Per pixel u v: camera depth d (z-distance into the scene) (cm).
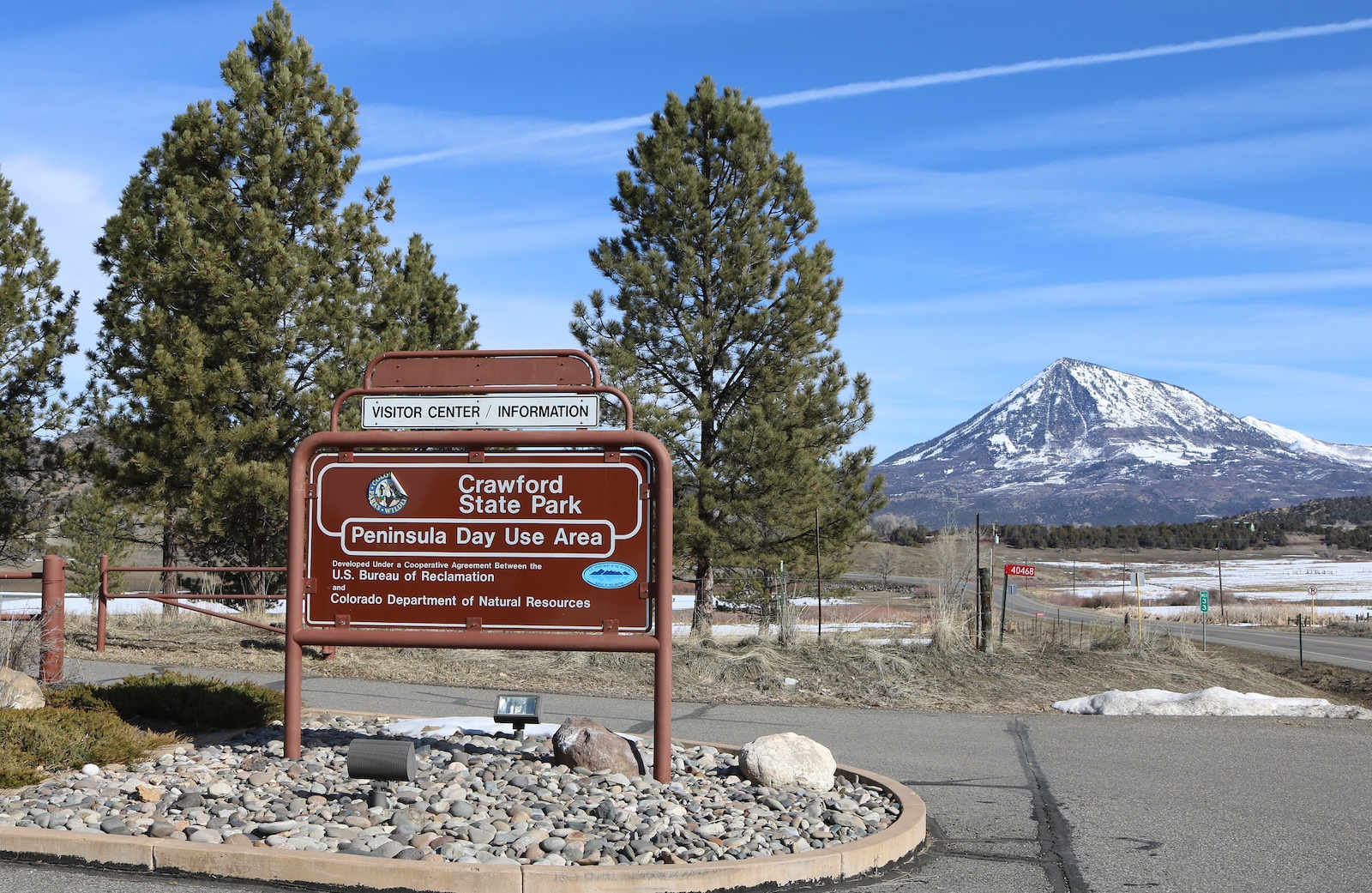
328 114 1912
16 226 2227
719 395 2030
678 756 789
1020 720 1095
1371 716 1125
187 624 1686
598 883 499
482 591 745
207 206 1744
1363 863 588
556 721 993
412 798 624
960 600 1599
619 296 2009
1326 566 11350
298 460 754
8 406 2195
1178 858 596
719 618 2528
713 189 2038
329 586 756
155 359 1678
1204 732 1022
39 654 1009
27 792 626
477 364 753
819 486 1923
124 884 510
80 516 2395
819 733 991
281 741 800
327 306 1778
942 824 669
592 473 739
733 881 517
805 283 1931
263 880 514
